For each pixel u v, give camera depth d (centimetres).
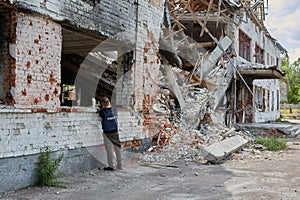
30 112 605
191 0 1526
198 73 1412
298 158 1003
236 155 1029
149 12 977
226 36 1700
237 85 1911
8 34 594
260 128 1670
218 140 1152
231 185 653
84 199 541
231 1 1623
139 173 751
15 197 538
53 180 643
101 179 682
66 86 1708
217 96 1457
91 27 753
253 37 2223
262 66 1670
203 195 577
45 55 645
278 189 624
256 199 554
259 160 961
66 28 730
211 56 1503
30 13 611
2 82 597
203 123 1316
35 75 625
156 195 573
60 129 674
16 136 580
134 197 558
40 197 545
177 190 609
